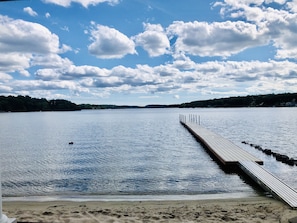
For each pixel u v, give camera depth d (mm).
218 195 8641
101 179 11234
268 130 32906
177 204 7395
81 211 6566
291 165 13578
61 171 12938
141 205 7328
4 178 11648
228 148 16797
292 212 6129
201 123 45875
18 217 5957
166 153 17953
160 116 83812
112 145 22203
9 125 47406
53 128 40781
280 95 141750
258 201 7562
